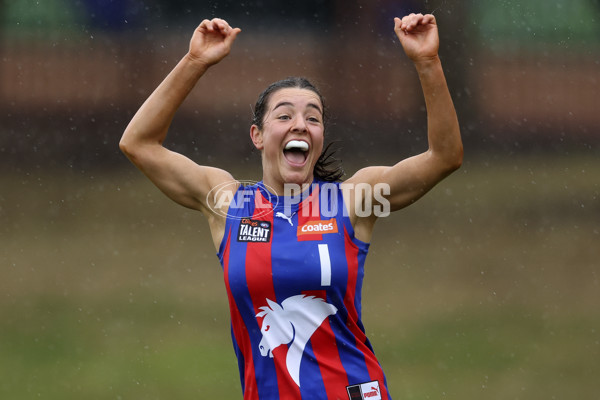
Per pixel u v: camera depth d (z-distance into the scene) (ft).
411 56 47.83
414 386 93.86
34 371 98.99
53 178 213.46
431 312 122.11
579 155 228.63
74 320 120.26
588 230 171.12
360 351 48.21
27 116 225.35
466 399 90.33
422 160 48.65
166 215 186.50
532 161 225.76
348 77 232.53
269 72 229.45
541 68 238.07
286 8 235.20
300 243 47.93
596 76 235.40
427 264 149.38
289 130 49.37
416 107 231.09
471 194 200.23
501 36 240.73
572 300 128.57
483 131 236.63
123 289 135.33
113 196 200.64
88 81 228.02
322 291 47.39
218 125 223.71
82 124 225.35
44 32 229.25
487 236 167.84
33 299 130.41
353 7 235.20
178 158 50.96
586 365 100.83
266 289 47.47
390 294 131.85
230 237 49.14
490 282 137.49
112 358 105.19
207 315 122.42
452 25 240.53
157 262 151.02
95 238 167.84
